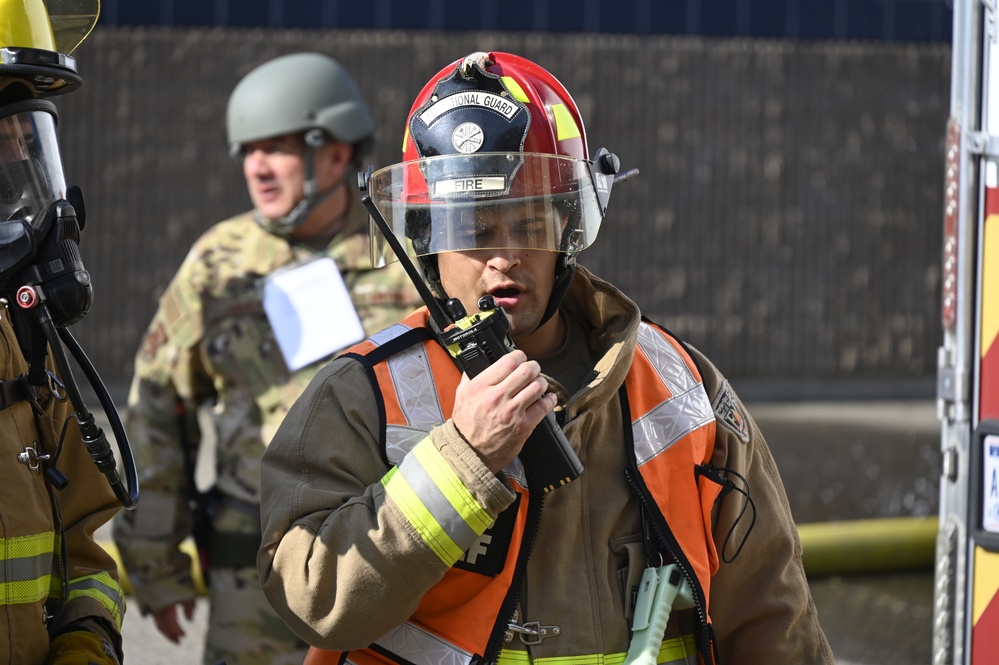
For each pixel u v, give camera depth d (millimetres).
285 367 11914
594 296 7023
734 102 38625
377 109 36812
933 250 39781
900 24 39438
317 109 12312
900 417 34812
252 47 35844
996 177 8641
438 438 6055
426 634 6371
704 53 38406
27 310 6352
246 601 11602
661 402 6922
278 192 12266
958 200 8852
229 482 11797
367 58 36656
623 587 6629
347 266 12266
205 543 12016
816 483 26203
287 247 12312
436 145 6559
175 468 12039
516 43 37406
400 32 36781
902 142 39531
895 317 39625
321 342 11938
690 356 7320
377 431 6449
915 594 19656
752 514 7117
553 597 6445
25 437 6730
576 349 7125
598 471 6707
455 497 5922
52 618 6918
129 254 35281
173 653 16297
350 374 6574
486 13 37219
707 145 38531
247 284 12125
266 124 12172
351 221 12531
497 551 6324
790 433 31781
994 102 8664
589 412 6520
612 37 37938
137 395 12102
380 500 6094
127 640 16719
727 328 38750
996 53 8664
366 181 6703
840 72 39125
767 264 38938
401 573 5973
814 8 39000
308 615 6188
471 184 6391
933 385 39656
